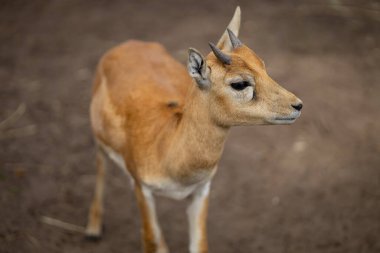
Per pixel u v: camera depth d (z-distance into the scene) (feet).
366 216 32.09
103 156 30.37
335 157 36.09
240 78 21.50
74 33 50.19
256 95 21.76
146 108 26.27
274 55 45.47
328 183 34.37
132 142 26.00
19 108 40.65
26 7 54.65
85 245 30.94
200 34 48.88
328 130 38.09
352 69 43.98
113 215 33.04
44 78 44.11
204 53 45.73
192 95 22.63
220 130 22.59
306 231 31.58
